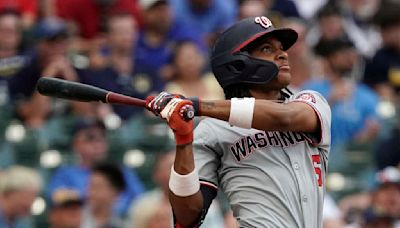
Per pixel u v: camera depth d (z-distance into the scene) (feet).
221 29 122.31
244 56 54.19
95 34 115.65
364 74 124.67
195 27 121.39
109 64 109.40
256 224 53.72
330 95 113.70
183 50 110.22
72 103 105.70
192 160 52.49
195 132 55.62
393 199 94.99
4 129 103.71
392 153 107.65
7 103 106.11
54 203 90.38
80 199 90.79
